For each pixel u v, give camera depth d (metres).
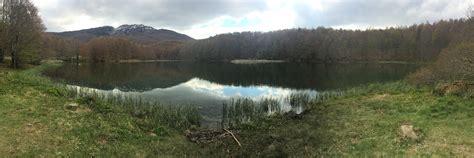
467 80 21.92
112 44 137.38
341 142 14.86
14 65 49.44
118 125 16.72
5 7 49.16
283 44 154.75
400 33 132.38
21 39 49.91
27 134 13.97
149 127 17.72
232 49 169.38
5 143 12.89
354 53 134.75
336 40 141.62
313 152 14.12
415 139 13.20
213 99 31.91
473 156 11.34
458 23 102.44
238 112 23.80
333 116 19.95
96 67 82.50
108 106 19.80
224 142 16.81
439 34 107.62
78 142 13.91
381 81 44.94
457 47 27.77
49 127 14.98
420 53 113.31
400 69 74.62
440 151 11.95
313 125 18.73
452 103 16.89
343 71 71.75
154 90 38.09
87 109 18.55
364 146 13.62
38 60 66.44
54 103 18.73
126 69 77.31
